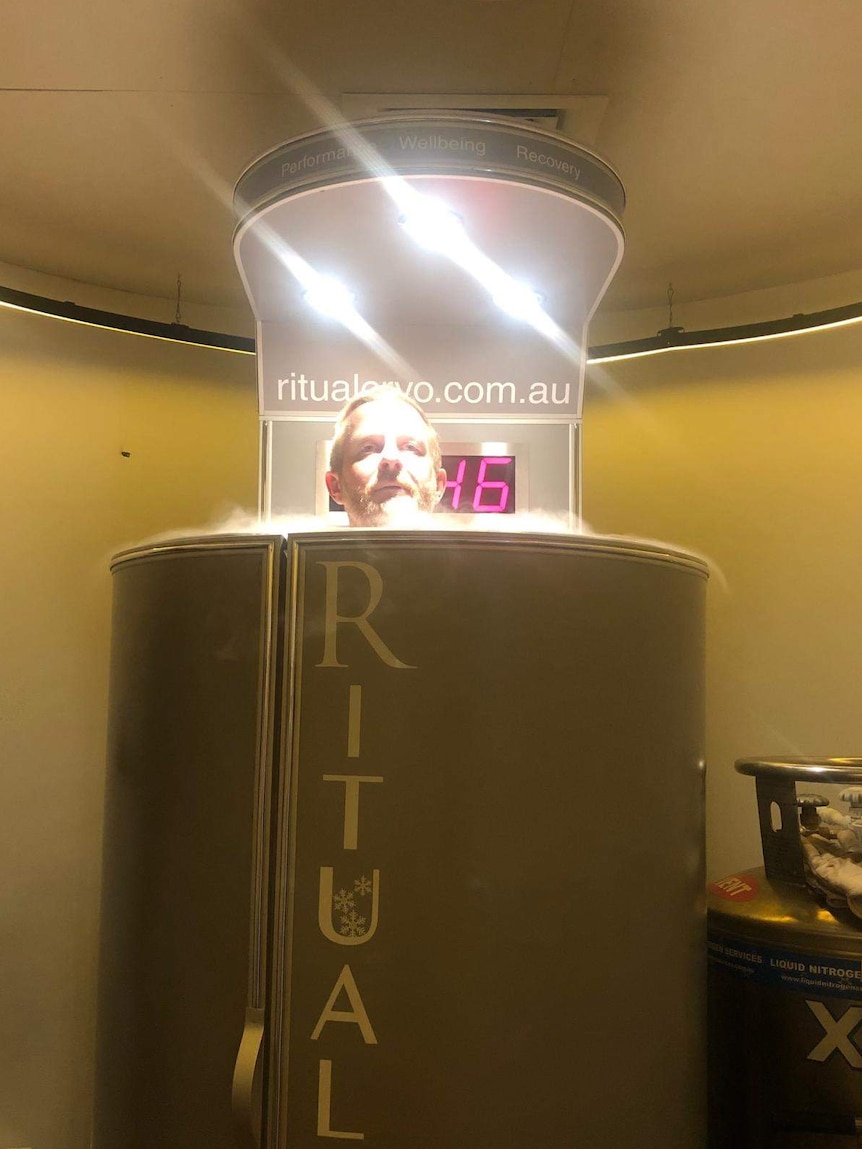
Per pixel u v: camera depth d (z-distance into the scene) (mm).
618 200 1888
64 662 2793
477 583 1501
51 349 2842
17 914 2660
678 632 1646
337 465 2051
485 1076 1410
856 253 2721
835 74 1948
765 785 2039
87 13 1771
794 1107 1787
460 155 1689
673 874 1587
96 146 2232
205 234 2658
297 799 1486
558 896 1463
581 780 1496
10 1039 2615
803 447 2824
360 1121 1411
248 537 1569
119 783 1688
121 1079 1584
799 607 2787
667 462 2996
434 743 1469
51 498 2809
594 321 3152
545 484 2246
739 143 2201
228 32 1824
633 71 1936
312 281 2135
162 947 1545
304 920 1460
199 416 3059
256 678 1532
